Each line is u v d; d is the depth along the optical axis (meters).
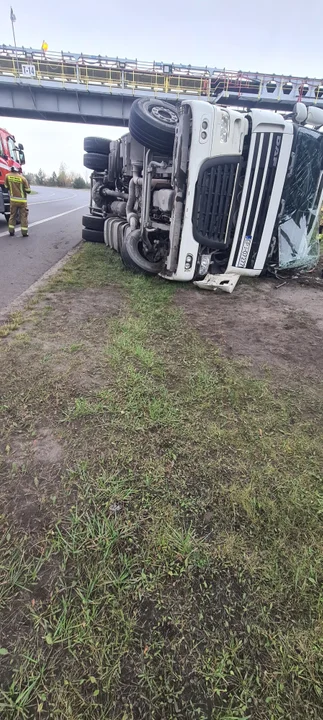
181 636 1.27
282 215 5.72
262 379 2.93
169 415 2.39
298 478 1.94
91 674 1.17
